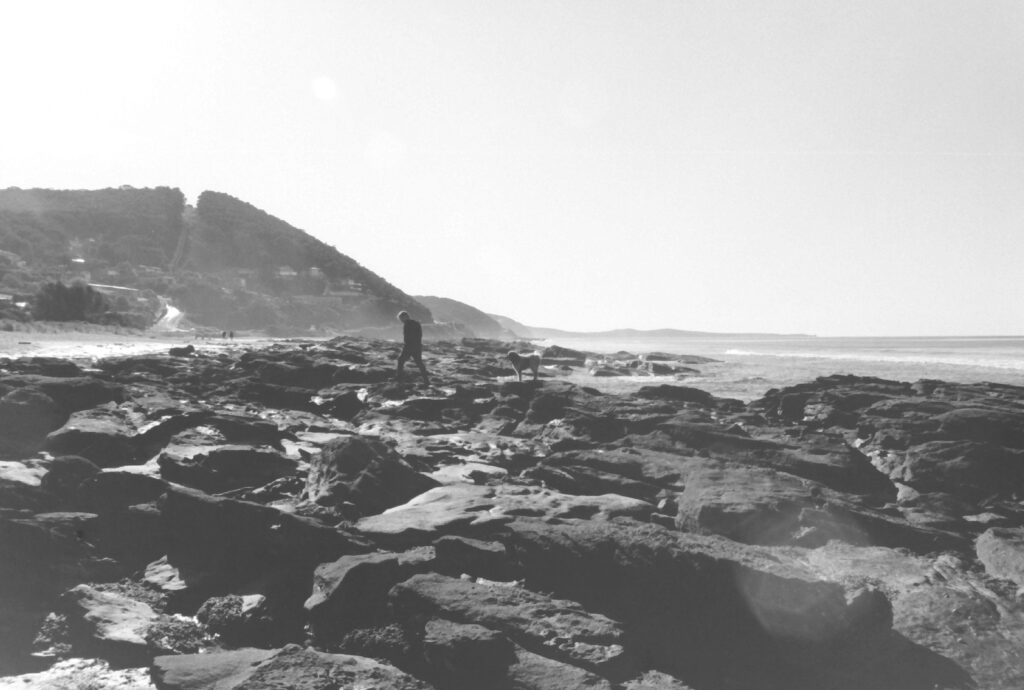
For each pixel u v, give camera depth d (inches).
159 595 314.3
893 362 2172.7
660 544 292.0
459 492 388.8
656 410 589.3
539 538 308.5
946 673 251.9
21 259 5275.6
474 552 302.5
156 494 390.3
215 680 231.0
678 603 279.6
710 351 4138.8
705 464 438.0
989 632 269.7
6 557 320.2
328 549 312.5
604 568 293.7
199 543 332.8
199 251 6796.3
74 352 1298.0
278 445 512.7
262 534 322.3
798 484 399.9
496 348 2389.3
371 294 7047.2
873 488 445.1
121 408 576.4
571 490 429.7
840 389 724.7
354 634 269.0
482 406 701.9
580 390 669.9
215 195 7780.5
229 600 299.3
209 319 4982.8
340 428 599.8
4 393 565.3
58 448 471.5
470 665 239.6
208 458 429.1
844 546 338.0
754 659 266.4
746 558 282.7
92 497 388.8
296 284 6683.1
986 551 328.5
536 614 262.1
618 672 241.1
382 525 331.6
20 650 283.1
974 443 459.5
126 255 6136.8
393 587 277.9
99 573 331.6
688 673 262.5
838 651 262.1
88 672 259.4
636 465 442.0
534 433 597.0
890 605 271.1
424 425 613.9
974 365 1941.4
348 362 1062.4
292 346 1781.5
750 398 1019.9
